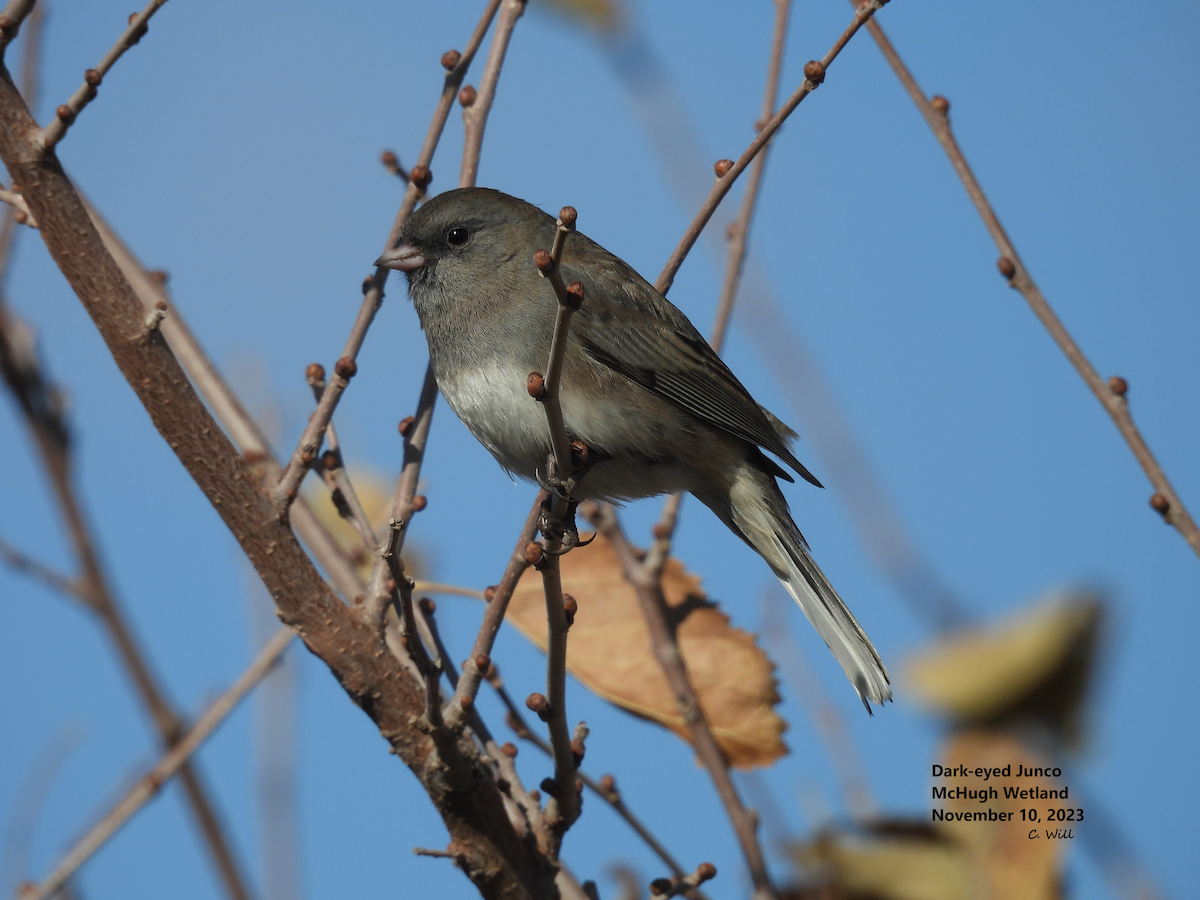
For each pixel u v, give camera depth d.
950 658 3.70
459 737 6.16
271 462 7.33
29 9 6.03
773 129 7.32
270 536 6.22
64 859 6.29
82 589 6.71
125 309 6.06
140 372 6.09
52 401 6.93
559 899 6.48
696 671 7.98
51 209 5.99
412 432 7.07
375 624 6.36
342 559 7.29
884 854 4.41
